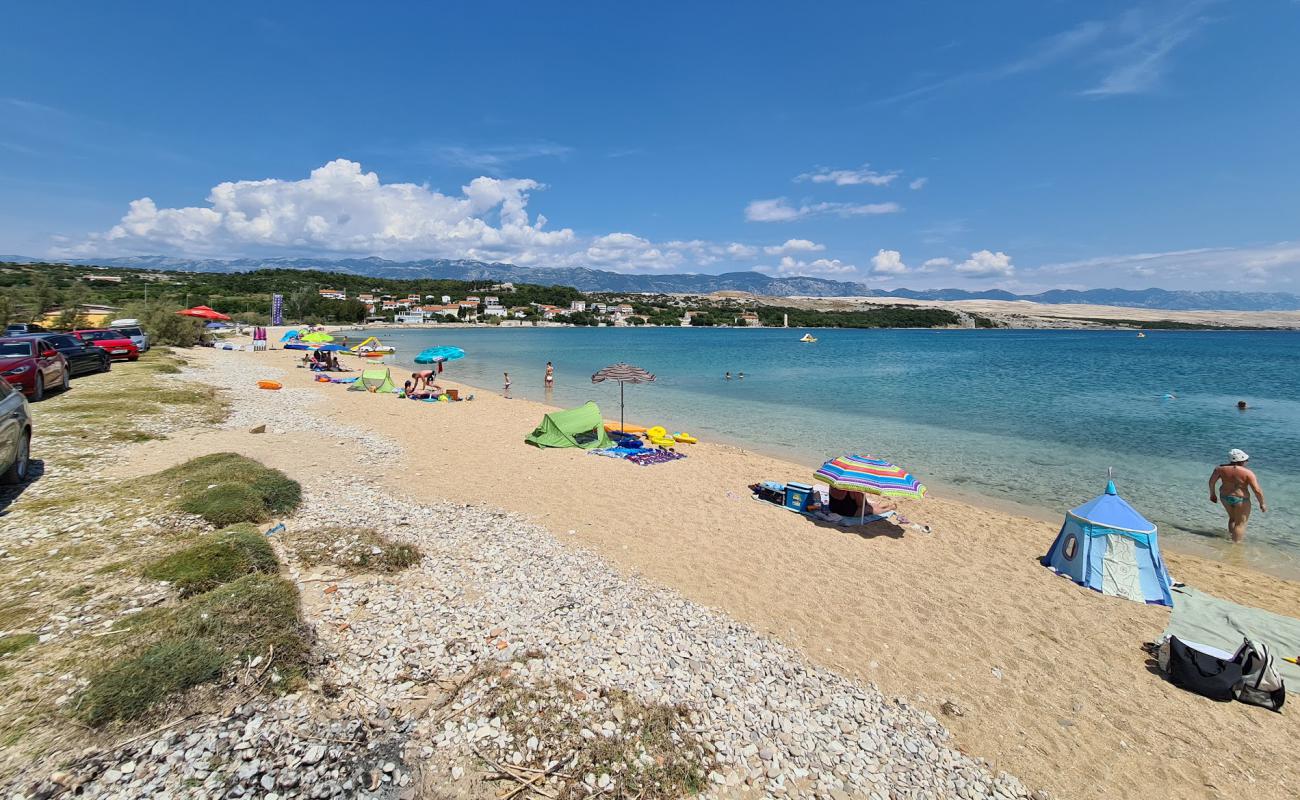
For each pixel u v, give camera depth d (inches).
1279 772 219.1
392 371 1715.1
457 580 319.6
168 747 170.4
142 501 365.7
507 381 1262.3
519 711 209.0
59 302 1839.3
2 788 148.8
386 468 569.0
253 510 376.2
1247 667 260.2
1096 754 224.8
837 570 387.5
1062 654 294.7
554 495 520.1
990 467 703.7
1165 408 1161.4
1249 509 475.8
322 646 236.7
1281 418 1046.4
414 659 236.4
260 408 837.8
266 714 190.7
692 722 217.3
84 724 172.9
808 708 236.5
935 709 247.1
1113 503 392.8
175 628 221.5
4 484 379.9
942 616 329.7
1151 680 275.1
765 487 554.9
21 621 223.5
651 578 356.5
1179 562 435.2
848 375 1827.0
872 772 203.8
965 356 2824.8
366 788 168.6
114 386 831.7
